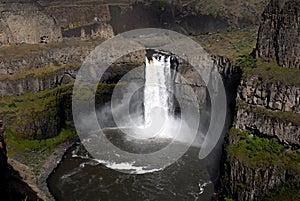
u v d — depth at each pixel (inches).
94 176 3624.5
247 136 3230.8
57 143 4303.6
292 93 3068.4
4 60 4729.3
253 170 2847.0
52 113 4448.8
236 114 3388.3
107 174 3646.7
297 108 3053.6
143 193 3329.2
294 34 3319.4
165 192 3326.8
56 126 4431.6
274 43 3575.3
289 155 2898.6
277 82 3174.2
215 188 3329.2
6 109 4313.5
